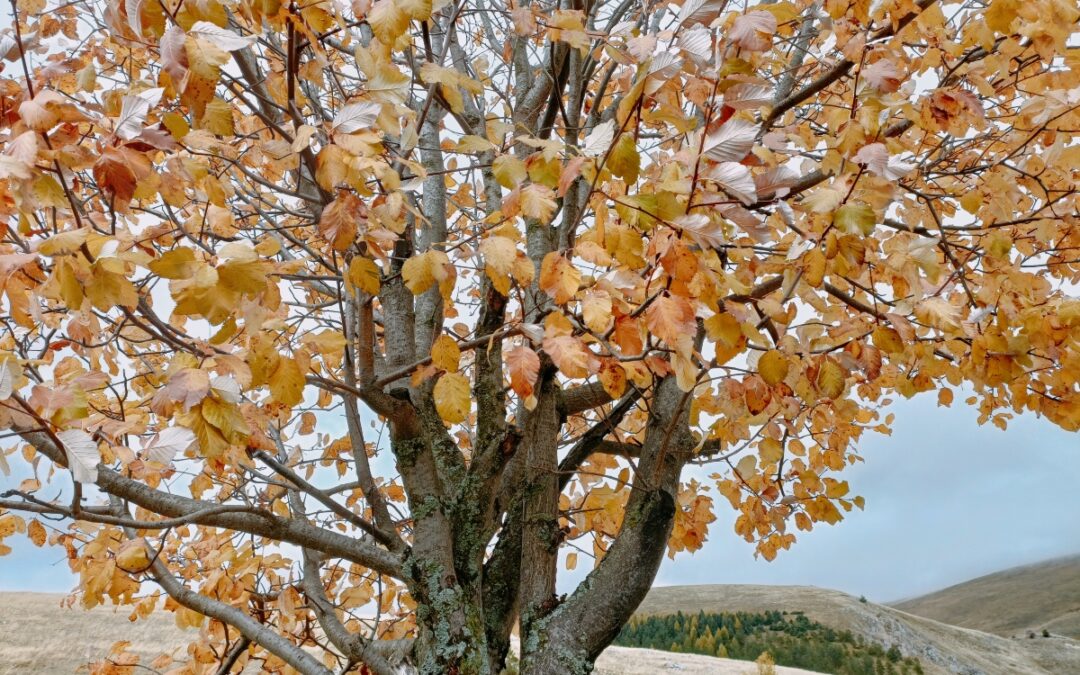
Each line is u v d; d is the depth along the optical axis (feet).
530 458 11.19
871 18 6.79
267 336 6.22
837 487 11.34
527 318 9.16
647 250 5.44
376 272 6.15
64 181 4.95
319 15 5.96
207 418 5.28
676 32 4.97
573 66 10.53
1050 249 10.36
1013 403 9.58
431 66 6.82
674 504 10.07
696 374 6.33
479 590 10.47
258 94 6.79
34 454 11.11
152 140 4.67
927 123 7.70
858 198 6.33
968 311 9.32
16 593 77.30
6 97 5.16
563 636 9.38
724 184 4.87
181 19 5.07
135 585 10.29
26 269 5.39
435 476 10.42
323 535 9.87
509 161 6.27
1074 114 8.55
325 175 5.42
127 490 8.50
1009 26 6.89
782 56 9.69
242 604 11.87
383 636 14.85
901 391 10.15
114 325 9.37
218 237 7.89
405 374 8.71
